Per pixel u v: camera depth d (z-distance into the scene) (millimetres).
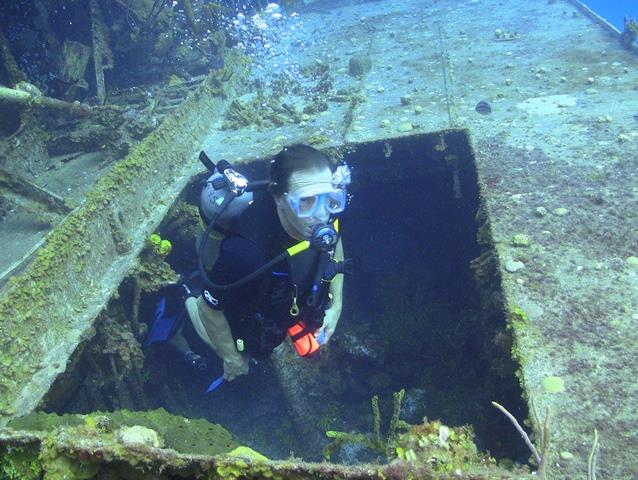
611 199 2986
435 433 1677
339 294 2576
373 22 9016
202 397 4598
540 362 2084
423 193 6145
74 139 5277
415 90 5316
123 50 7121
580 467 1664
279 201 1857
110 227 3377
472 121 4305
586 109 4145
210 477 1378
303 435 4305
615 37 5812
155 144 4156
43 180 4895
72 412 3072
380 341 4867
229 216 1998
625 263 2525
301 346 2219
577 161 3412
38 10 6555
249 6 9852
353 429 4344
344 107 5246
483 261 2863
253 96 6184
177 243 4367
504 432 2777
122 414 1825
